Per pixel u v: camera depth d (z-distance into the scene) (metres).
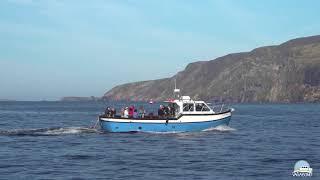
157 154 41.62
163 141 51.50
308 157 40.12
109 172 32.41
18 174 31.44
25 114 142.38
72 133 60.22
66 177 30.50
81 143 49.94
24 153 42.09
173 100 58.22
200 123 58.38
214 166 35.12
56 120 103.31
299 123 93.75
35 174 31.47
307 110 189.25
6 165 35.16
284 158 39.50
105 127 59.06
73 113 151.50
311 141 54.25
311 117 122.94
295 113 153.50
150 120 57.31
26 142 50.97
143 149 44.97
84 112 161.50
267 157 40.03
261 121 101.31
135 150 44.25
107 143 49.84
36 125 84.56
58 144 49.12
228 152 43.22
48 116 126.62
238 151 43.97
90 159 38.53
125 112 58.66
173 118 57.41
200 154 41.72
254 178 30.52
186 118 57.72
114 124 58.09
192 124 58.06
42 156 40.22
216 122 59.44
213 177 30.78
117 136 56.19
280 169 33.88
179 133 57.72
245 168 34.31
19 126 81.62
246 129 74.25
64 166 34.84
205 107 58.91
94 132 60.94
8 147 46.56
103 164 35.88
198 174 31.83
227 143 50.69
